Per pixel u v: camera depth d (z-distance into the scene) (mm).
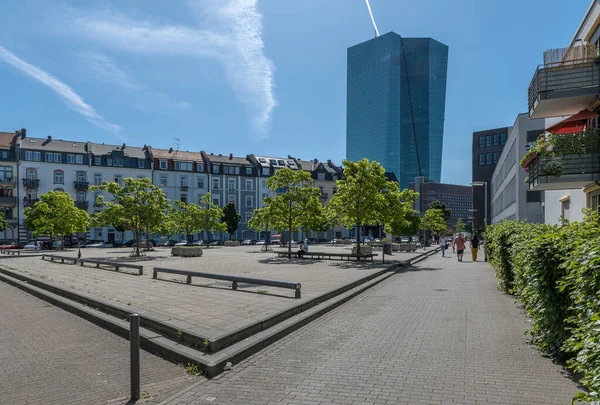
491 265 21906
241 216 74438
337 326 7957
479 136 83125
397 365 5520
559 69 14141
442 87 142375
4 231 57281
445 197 138125
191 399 4520
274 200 27500
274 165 79062
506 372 5172
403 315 8914
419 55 140375
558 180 13734
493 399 4352
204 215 48750
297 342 6805
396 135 138875
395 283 14797
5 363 5730
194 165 71250
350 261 23969
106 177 64375
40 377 5195
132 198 27297
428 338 6898
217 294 10469
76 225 46625
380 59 140625
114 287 11961
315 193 27594
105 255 32625
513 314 8727
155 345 6332
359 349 6324
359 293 12320
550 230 7336
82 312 8938
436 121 140625
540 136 15242
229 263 23016
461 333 7199
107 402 4465
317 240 78562
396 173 138250
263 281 10461
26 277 15188
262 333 6910
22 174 58781
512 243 9984
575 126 16047
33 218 49094
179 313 7848
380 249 40094
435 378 5004
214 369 5289
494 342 6574
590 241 4324
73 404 4406
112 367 5574
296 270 18141
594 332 3363
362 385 4824
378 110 140625
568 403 4223
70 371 5414
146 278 14641
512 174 45000
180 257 28906
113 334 7352
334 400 4414
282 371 5387
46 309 9930
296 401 4414
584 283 4070
